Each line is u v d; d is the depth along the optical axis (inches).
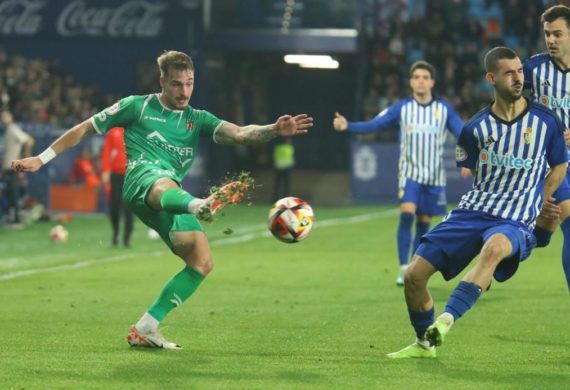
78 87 3171.8
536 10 3346.5
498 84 716.0
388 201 2886.3
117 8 3297.2
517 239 712.4
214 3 3341.5
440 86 3245.6
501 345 814.5
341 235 2017.7
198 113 791.7
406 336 866.1
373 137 2992.1
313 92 3850.9
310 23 3388.3
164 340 797.9
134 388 644.1
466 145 738.2
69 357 752.3
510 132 722.8
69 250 1776.6
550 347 805.9
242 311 1024.2
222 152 3144.7
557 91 854.5
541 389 642.8
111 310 1032.8
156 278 1334.9
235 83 3526.1
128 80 3316.9
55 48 3329.2
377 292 1184.8
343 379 672.4
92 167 2475.4
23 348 797.2
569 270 808.3
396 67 3299.7
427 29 3321.9
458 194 2837.1
